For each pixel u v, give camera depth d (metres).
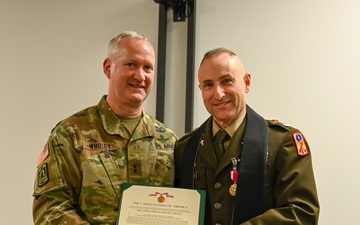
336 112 2.06
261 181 1.36
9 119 2.55
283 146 1.40
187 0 2.26
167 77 2.32
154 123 1.73
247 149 1.40
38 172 1.52
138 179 1.57
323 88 2.09
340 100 2.06
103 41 2.45
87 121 1.62
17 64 2.58
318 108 2.09
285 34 2.17
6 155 2.53
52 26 2.55
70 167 1.51
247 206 1.34
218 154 1.45
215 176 1.42
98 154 1.55
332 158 2.05
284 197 1.33
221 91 1.41
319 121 2.08
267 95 2.16
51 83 2.51
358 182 2.01
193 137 1.57
